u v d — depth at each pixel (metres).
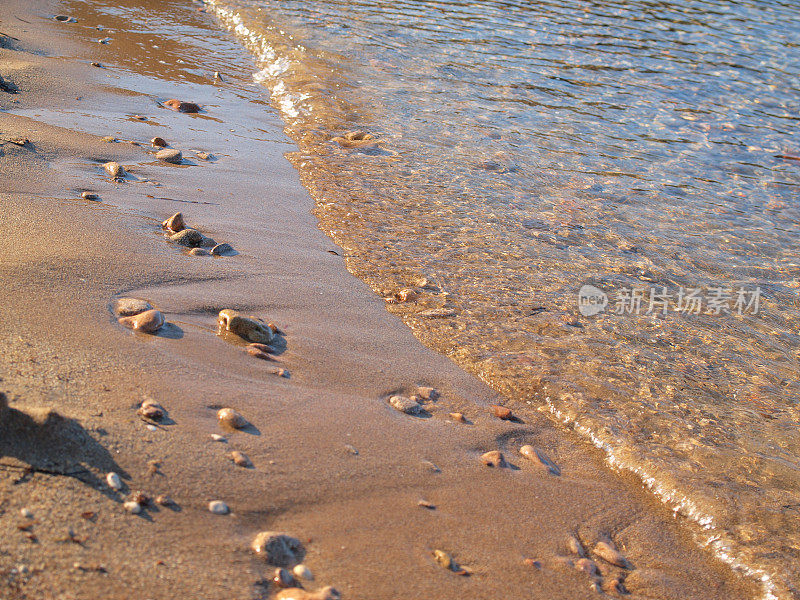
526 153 2.49
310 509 1.42
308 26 3.66
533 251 2.03
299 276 1.83
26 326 1.52
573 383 1.70
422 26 3.81
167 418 1.45
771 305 1.95
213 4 4.03
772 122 2.98
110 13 3.57
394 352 1.71
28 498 1.33
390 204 2.13
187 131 2.30
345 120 2.61
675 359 1.78
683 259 2.06
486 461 1.54
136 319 1.58
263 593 1.32
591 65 3.45
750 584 1.47
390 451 1.51
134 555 1.31
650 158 2.57
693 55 3.70
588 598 1.40
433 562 1.39
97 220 1.80
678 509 1.54
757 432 1.66
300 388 1.58
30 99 2.25
